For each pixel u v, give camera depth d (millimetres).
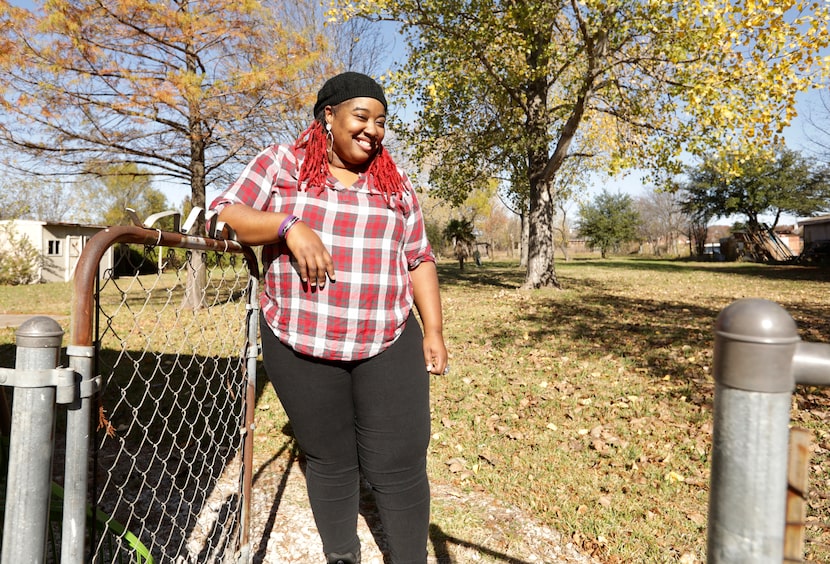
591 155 14820
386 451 1708
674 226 56406
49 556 1837
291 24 13844
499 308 10602
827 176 34469
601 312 9906
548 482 3125
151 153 11102
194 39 9328
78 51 8805
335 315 1577
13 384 992
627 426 3990
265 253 1690
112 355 5781
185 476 3145
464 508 2805
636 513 2787
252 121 10703
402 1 12133
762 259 35906
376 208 1624
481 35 12320
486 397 4730
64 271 23484
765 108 10344
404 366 1690
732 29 9391
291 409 1711
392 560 1853
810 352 613
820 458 3318
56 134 9945
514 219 58250
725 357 639
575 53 12352
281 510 2750
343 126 1581
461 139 15508
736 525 633
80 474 1102
